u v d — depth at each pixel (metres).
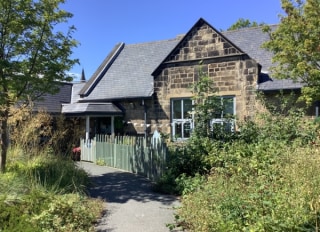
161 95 16.38
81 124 18.70
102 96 18.50
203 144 10.05
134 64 20.05
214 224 5.51
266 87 13.66
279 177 6.12
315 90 9.91
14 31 9.33
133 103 17.38
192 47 15.48
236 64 14.38
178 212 6.99
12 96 9.74
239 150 8.95
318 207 4.40
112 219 6.93
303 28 9.85
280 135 9.34
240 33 17.84
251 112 13.93
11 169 9.62
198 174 8.84
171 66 16.06
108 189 9.73
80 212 6.47
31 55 9.70
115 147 14.16
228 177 7.34
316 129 9.22
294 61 10.24
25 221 5.76
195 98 11.31
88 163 15.48
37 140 11.91
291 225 4.44
